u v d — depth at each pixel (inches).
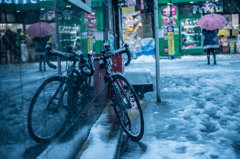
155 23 212.1
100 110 181.3
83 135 127.3
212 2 768.3
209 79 330.6
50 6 89.7
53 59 91.1
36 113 74.2
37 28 76.4
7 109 57.0
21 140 63.9
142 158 114.7
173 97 240.8
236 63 496.7
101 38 254.7
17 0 63.5
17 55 62.4
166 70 449.1
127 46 155.9
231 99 223.1
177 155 115.3
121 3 348.8
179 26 787.4
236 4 769.6
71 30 120.6
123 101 145.6
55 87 92.3
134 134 137.9
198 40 782.5
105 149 117.8
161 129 154.6
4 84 55.9
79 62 132.4
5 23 57.1
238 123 159.9
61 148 93.1
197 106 206.1
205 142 131.0
